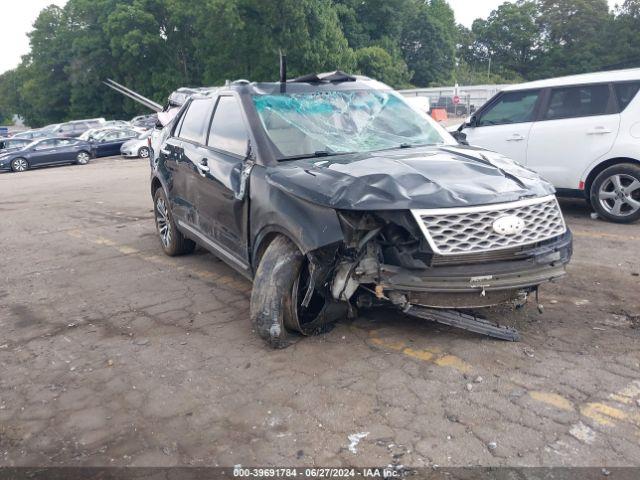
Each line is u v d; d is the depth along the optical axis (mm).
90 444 2990
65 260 6836
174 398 3379
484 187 3504
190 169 5230
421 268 3348
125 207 10781
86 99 58344
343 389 3336
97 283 5777
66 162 25203
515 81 82000
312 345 3895
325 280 3576
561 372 3404
